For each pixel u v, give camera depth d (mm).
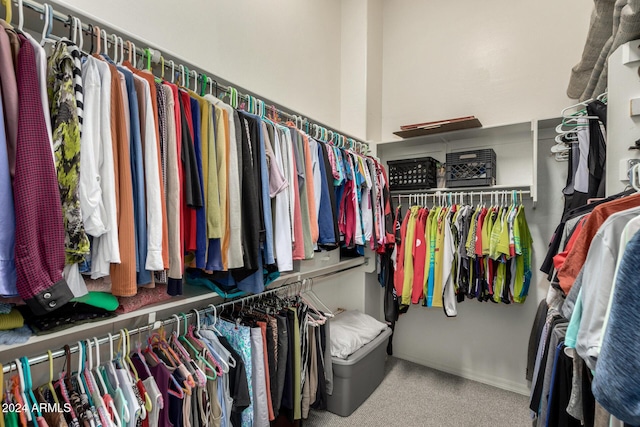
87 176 820
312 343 1859
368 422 2037
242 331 1428
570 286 1007
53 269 743
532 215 2439
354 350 2182
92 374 1040
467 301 2680
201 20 1768
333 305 2801
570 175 1948
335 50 2957
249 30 2070
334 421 2045
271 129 1481
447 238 2361
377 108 3092
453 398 2332
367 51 2918
